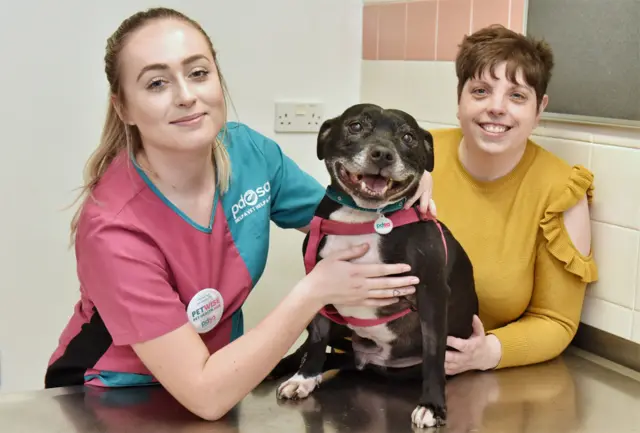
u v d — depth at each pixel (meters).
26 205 2.04
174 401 1.29
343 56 2.33
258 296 2.28
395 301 1.21
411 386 1.35
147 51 1.19
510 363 1.44
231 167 1.41
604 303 1.53
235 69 2.18
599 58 1.48
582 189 1.47
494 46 1.40
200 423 1.19
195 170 1.30
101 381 1.36
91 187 1.30
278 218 1.60
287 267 2.30
